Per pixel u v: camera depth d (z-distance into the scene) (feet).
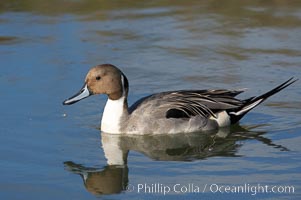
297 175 39.83
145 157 43.57
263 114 50.01
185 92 48.83
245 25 68.23
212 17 70.74
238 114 48.60
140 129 47.11
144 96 52.75
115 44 63.62
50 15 71.36
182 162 42.52
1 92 53.01
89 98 53.31
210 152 44.29
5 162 42.09
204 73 57.00
